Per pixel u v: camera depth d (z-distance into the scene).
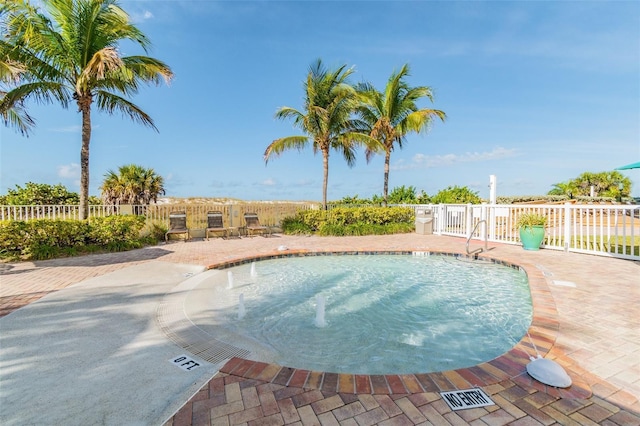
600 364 2.39
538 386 2.10
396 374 2.36
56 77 8.11
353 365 2.73
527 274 5.35
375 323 3.72
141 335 3.04
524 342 2.76
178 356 2.62
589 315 3.39
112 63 6.97
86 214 8.39
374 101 12.77
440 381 2.17
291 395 2.04
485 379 2.18
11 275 5.46
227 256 7.26
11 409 1.91
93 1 7.48
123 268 6.04
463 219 10.71
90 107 8.30
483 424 1.76
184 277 5.46
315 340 3.24
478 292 5.02
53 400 2.00
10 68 5.99
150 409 1.91
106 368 2.40
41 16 7.32
